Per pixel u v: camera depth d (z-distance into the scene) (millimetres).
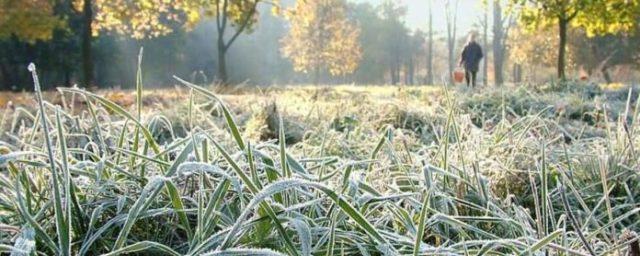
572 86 12734
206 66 52750
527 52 53094
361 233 1967
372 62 73562
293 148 4039
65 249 1610
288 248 1688
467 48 18906
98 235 1758
